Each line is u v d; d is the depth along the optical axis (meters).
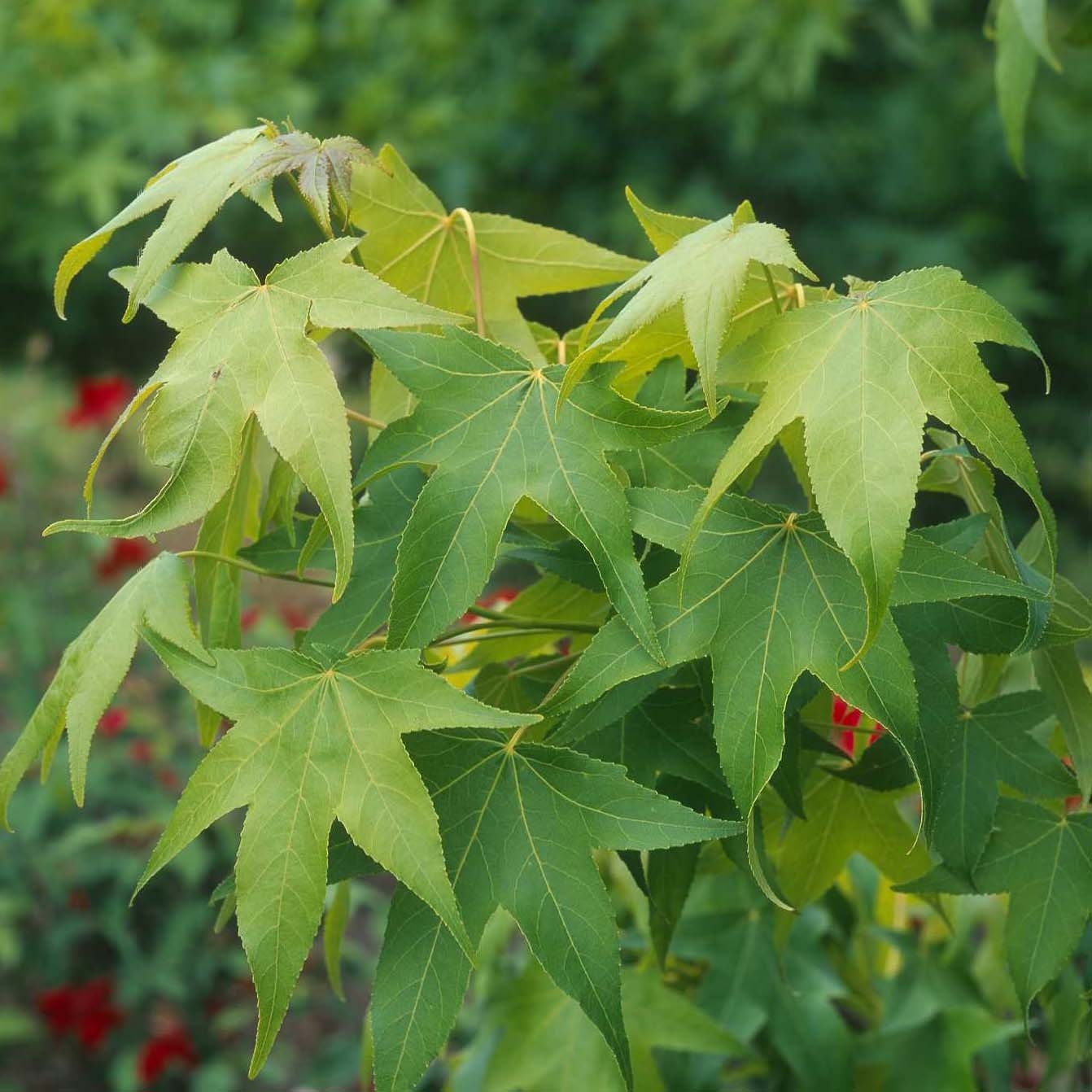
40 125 4.96
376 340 0.77
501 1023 1.03
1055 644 0.77
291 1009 2.62
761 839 0.80
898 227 4.95
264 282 0.77
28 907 2.46
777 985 1.05
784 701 0.72
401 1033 0.72
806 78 4.41
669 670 0.76
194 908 2.57
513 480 0.75
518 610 0.86
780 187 4.96
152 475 3.52
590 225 4.94
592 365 0.77
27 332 5.39
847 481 0.70
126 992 2.47
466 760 0.74
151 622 0.75
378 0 5.13
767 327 0.74
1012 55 1.05
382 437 0.76
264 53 5.20
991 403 0.71
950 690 0.75
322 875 0.72
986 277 4.80
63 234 4.98
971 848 0.81
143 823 2.46
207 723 0.86
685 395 0.82
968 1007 1.06
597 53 5.00
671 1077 1.05
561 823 0.74
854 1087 1.05
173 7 5.21
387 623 0.79
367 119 4.98
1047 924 0.81
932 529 0.76
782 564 0.74
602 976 0.72
